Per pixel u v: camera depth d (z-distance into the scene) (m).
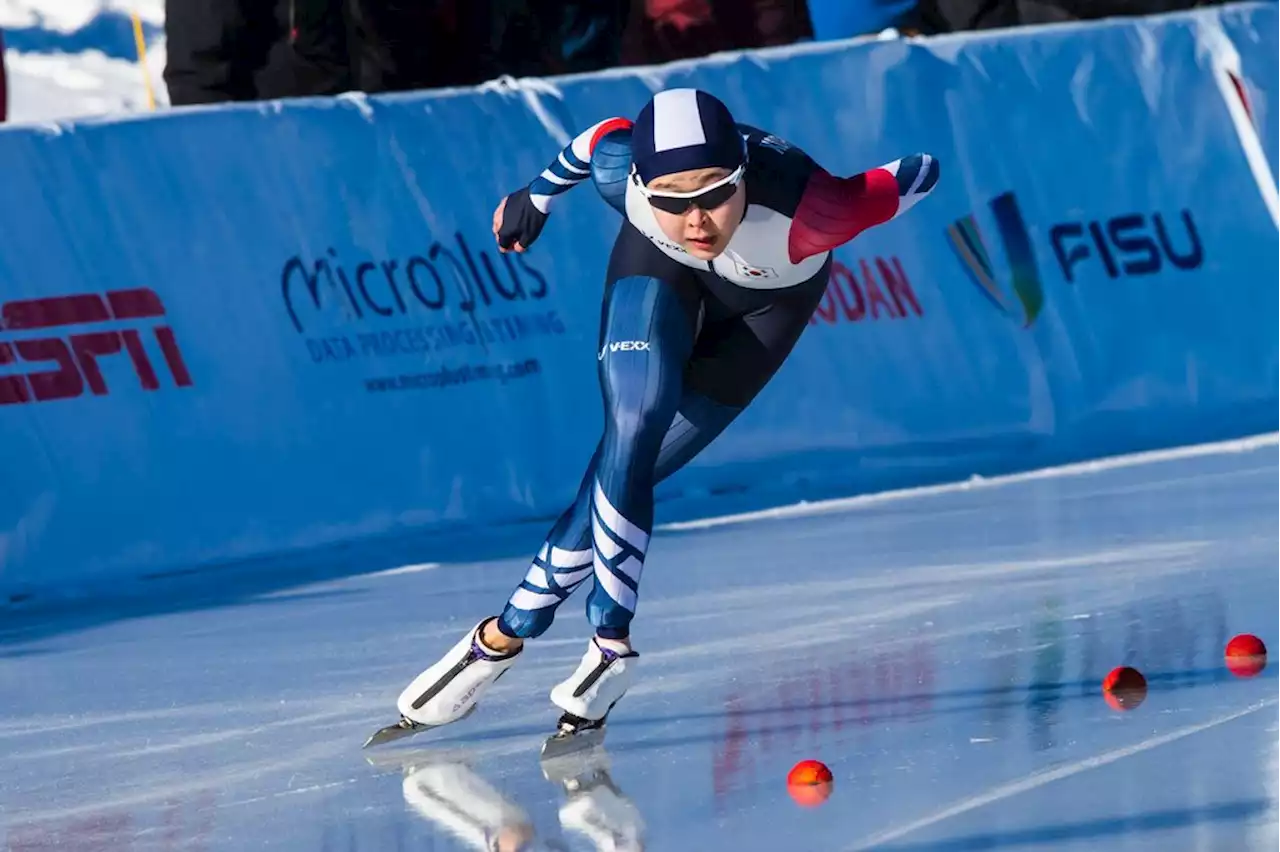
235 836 8.75
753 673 12.28
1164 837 7.44
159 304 19.89
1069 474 23.33
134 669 14.28
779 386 23.25
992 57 25.91
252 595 18.06
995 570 16.09
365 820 8.92
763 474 22.98
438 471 20.94
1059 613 13.75
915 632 13.39
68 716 12.47
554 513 21.56
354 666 13.70
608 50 25.33
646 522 10.77
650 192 10.09
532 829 8.47
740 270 10.88
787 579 16.48
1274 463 23.00
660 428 10.71
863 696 11.22
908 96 25.16
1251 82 27.36
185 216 20.36
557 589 11.02
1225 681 10.84
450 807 9.08
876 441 23.59
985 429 24.25
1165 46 27.02
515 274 22.19
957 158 25.17
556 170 11.54
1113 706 10.32
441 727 11.34
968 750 9.42
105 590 18.75
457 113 22.41
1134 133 26.41
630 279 10.99
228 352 20.11
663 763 9.78
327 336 20.73
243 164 20.89
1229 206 26.72
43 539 18.61
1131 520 18.78
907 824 7.97
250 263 20.55
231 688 13.13
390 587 17.92
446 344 21.42
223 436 19.80
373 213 21.47
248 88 22.81
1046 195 25.55
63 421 19.02
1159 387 25.47
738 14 26.47
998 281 24.91
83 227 19.75
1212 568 15.38
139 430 19.36
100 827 9.11
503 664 11.08
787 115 24.45
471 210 22.09
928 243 24.62
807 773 8.90
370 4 22.86
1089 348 25.17
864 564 17.05
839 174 24.52
